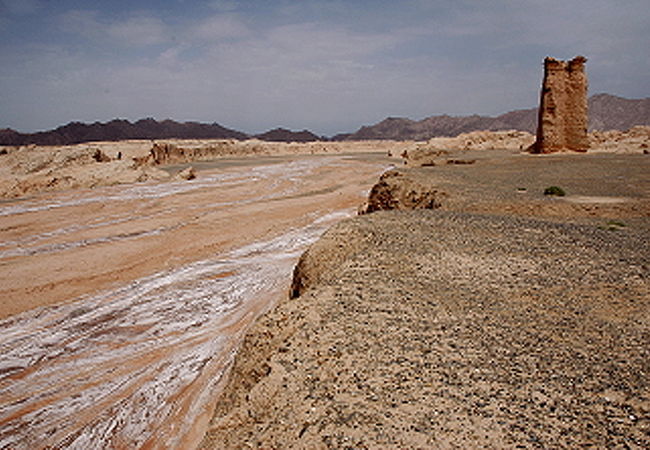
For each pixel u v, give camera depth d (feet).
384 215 57.36
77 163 203.00
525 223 52.44
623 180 97.35
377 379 19.07
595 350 21.63
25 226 109.91
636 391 17.63
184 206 138.00
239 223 113.60
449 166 145.79
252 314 58.03
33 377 43.11
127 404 38.47
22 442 33.78
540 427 15.37
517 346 22.16
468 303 28.19
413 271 34.47
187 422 35.73
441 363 20.35
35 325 54.95
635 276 32.86
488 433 15.06
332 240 45.24
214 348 48.78
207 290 66.90
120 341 50.60
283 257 84.12
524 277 33.27
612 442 14.43
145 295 65.00
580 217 64.80
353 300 28.66
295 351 22.20
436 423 15.72
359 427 15.69
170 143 333.42
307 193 166.71
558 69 156.25
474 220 53.78
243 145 402.72
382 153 432.25
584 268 35.17
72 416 36.91
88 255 84.69
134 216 122.62
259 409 18.33
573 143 160.66
